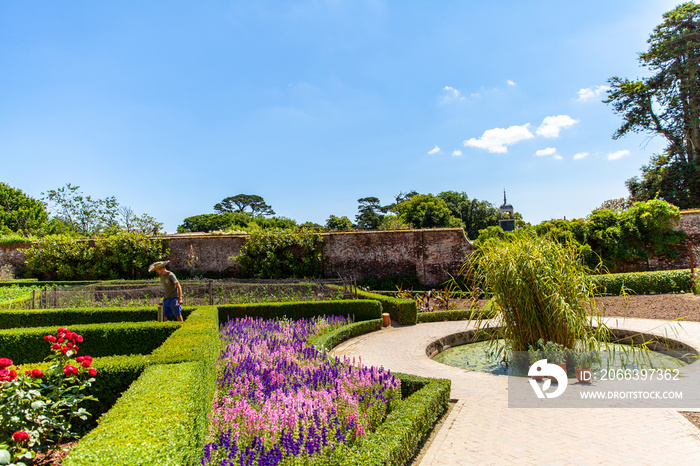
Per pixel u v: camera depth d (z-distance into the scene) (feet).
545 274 20.71
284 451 9.85
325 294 42.93
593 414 14.42
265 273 60.80
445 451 11.91
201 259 63.57
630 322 31.96
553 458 11.15
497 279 21.71
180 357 14.29
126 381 13.91
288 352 20.10
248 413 11.36
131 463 6.96
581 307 20.85
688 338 25.31
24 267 66.85
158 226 67.05
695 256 59.67
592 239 60.90
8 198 119.96
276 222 216.33
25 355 22.66
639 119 101.24
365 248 63.10
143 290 42.50
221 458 9.88
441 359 27.20
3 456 7.68
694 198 92.73
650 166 103.35
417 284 61.11
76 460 7.02
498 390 17.87
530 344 21.04
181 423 8.75
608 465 10.62
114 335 23.88
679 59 94.38
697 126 95.71
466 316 39.86
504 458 11.27
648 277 46.93
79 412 11.44
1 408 9.61
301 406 12.50
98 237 64.39
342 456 10.02
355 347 28.37
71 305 39.29
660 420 13.58
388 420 11.98
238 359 19.39
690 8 91.71
